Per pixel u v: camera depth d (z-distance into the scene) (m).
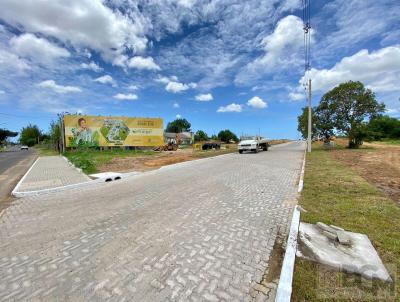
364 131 26.73
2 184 9.57
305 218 4.93
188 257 3.51
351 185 7.93
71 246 3.90
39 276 3.10
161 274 3.10
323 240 3.96
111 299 2.64
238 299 2.65
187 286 2.86
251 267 3.27
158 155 24.08
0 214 5.54
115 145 30.38
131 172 11.74
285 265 3.19
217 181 9.09
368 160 15.77
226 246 3.84
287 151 26.75
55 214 5.46
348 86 26.50
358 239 3.94
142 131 31.94
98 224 4.81
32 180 9.58
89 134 28.81
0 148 59.06
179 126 98.38
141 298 2.65
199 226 4.65
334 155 19.95
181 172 11.62
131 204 6.16
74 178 9.95
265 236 4.21
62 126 27.59
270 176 10.10
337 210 5.39
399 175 9.99
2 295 2.74
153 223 4.82
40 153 32.28
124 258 3.50
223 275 3.08
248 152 25.77
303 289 2.80
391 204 5.79
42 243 4.02
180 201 6.38
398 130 56.00
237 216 5.20
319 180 8.87
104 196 7.05
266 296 2.70
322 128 28.73
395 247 3.64
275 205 5.97
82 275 3.11
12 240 4.14
